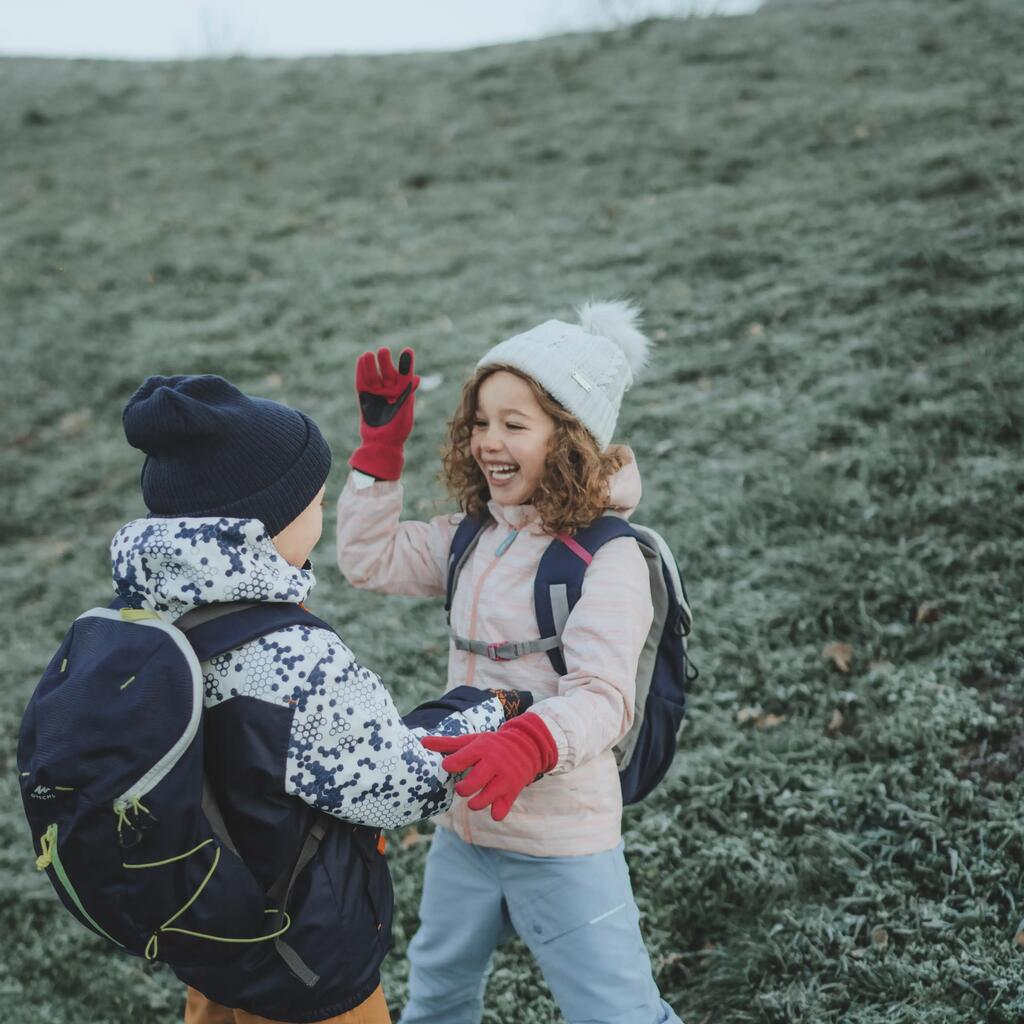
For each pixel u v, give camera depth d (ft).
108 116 44.34
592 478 6.05
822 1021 7.53
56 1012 9.32
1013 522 12.29
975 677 10.50
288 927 4.96
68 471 20.68
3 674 14.69
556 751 5.27
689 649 11.93
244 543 4.93
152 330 25.77
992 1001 7.26
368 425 6.81
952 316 17.31
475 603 6.39
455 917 6.59
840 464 14.51
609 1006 5.96
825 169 26.22
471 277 24.97
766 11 43.98
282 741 4.82
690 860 9.29
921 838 8.84
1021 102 26.94
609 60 40.57
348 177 33.83
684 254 23.27
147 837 4.48
